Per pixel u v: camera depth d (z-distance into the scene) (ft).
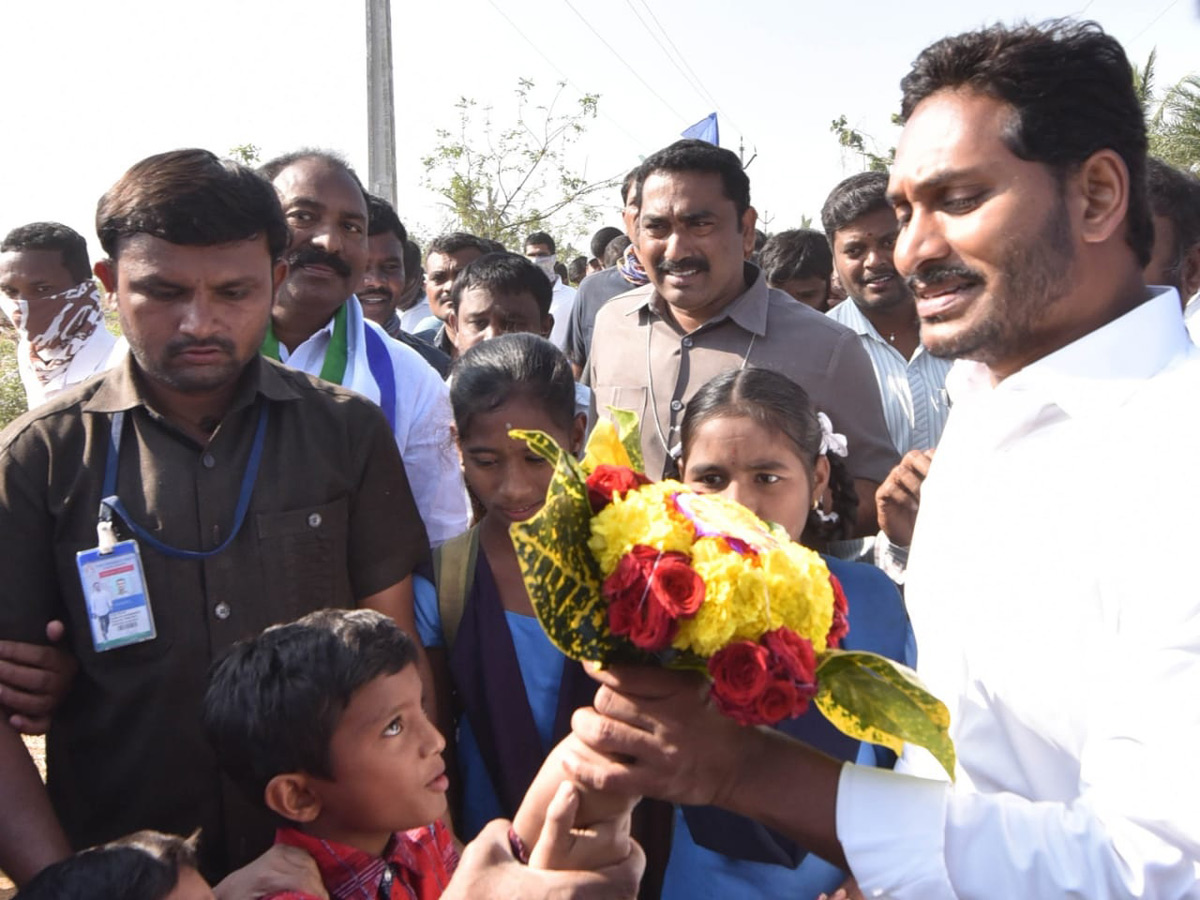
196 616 7.68
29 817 7.27
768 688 4.47
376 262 18.48
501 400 8.72
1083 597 5.38
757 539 4.82
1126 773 4.83
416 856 7.29
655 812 7.87
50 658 7.60
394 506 8.55
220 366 7.59
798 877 7.45
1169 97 65.41
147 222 7.32
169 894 5.92
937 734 4.70
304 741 6.51
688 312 13.20
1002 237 5.53
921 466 10.07
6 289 17.30
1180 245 10.69
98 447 7.70
